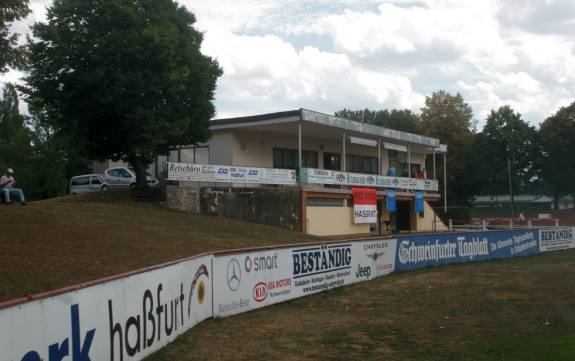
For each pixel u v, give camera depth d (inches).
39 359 220.1
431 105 2923.2
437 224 1963.6
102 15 1085.8
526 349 382.9
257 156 1472.7
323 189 1348.4
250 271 530.0
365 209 1521.9
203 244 828.6
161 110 1131.3
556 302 596.1
